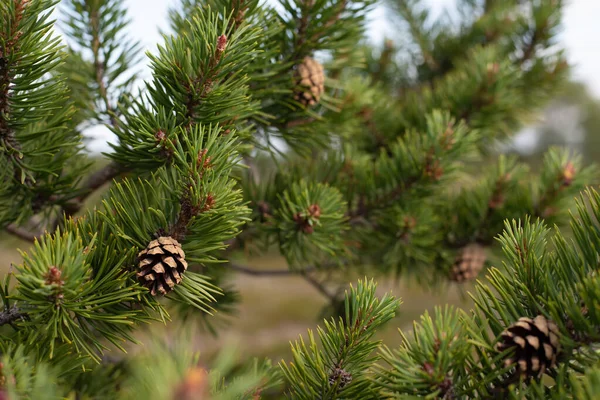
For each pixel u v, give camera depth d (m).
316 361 0.54
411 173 0.85
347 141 1.03
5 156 0.61
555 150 0.98
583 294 0.48
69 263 0.50
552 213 0.93
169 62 0.57
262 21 0.66
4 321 0.53
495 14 1.53
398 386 0.50
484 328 0.51
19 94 0.57
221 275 0.96
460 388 0.50
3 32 0.53
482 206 0.97
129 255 0.55
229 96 0.60
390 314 0.55
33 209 0.68
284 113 0.74
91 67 0.73
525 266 0.53
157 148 0.58
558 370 0.49
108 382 0.70
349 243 0.93
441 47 1.60
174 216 0.58
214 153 0.56
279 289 5.89
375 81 1.50
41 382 0.45
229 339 0.41
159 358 0.39
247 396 0.54
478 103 1.06
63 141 0.66
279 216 0.78
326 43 0.71
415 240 0.92
